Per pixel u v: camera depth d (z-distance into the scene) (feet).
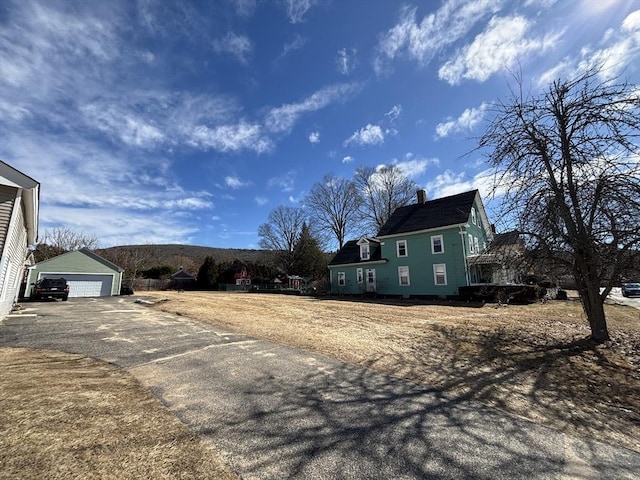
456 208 73.51
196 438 9.93
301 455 9.12
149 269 160.66
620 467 9.01
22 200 29.58
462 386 15.72
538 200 24.00
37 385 13.96
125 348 22.21
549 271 25.39
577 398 14.43
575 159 22.98
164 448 9.20
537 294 58.80
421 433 10.73
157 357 19.95
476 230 76.74
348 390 14.74
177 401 12.96
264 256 170.30
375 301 67.10
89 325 31.86
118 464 8.23
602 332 24.32
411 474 8.34
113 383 14.88
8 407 11.30
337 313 44.39
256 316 40.73
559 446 10.15
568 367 18.70
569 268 24.57
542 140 24.08
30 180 26.43
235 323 34.17
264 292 125.59
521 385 15.99
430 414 12.35
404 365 19.12
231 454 9.07
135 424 10.66
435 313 43.98
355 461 8.89
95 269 85.87
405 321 36.37
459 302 61.31
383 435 10.51
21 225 33.94
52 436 9.44
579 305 52.60
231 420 11.35
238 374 16.69
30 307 50.19
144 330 29.27
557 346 23.38
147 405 12.40
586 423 11.98
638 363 19.34
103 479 7.53
